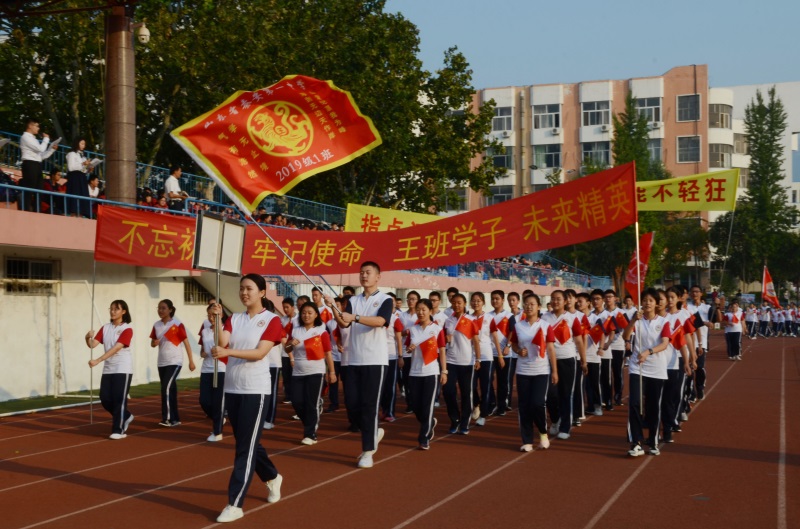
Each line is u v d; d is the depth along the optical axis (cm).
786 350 3444
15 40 2705
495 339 1321
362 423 937
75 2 2569
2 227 1419
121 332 1155
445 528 677
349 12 3077
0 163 1912
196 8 2958
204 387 1162
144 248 1457
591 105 6328
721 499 774
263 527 680
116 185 1788
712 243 6406
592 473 896
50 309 1692
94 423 1318
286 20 2948
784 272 6556
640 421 988
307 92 1095
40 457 1009
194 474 901
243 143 1094
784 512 727
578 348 1173
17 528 680
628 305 1578
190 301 2125
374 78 2964
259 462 748
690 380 1274
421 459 983
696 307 1546
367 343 938
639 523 691
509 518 707
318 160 1105
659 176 5456
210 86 2848
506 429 1244
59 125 2870
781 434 1168
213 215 759
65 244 1544
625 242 4759
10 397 1594
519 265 3841
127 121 1802
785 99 7638
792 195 7675
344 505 754
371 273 952
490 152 6438
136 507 749
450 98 3428
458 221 1381
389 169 3105
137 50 2694
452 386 1185
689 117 6247
